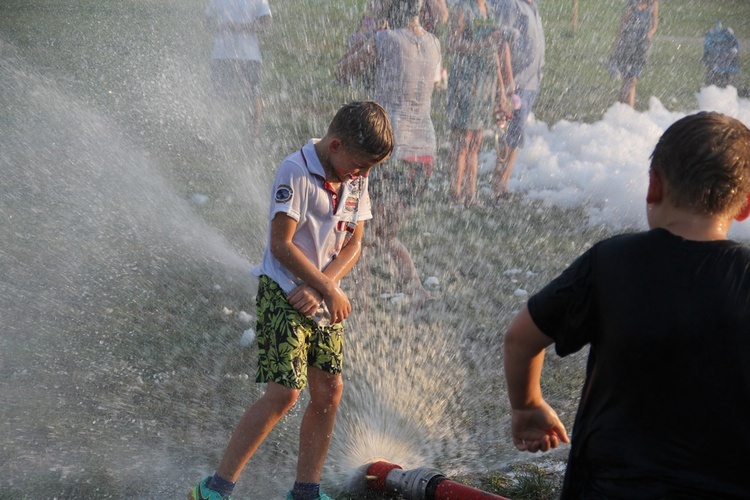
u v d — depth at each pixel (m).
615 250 3.13
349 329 7.69
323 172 4.89
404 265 8.39
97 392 6.47
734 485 2.85
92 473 5.35
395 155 8.16
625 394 2.99
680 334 2.90
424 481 4.93
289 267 4.86
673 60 22.23
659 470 2.88
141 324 7.71
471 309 8.37
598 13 29.16
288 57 20.09
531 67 11.57
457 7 11.01
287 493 5.14
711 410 2.87
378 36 8.30
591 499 3.01
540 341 3.24
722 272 2.96
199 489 4.82
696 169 3.03
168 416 6.18
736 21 27.66
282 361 4.82
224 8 13.94
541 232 10.68
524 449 3.54
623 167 12.20
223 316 7.98
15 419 5.98
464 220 10.96
